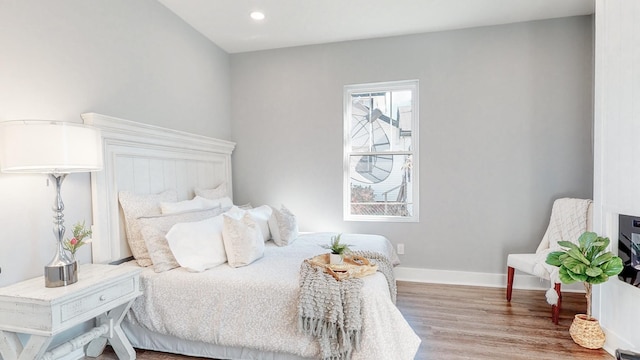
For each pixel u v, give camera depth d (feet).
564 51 10.77
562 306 9.53
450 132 11.67
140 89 8.84
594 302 7.55
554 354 7.02
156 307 6.98
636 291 6.43
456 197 11.69
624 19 6.66
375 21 10.85
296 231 10.73
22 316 5.22
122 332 6.81
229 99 13.47
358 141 12.84
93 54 7.49
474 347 7.32
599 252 7.11
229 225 7.85
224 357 6.84
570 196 10.84
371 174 12.70
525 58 11.03
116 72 8.09
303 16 10.46
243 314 6.53
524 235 11.20
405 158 12.39
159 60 9.55
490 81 11.31
